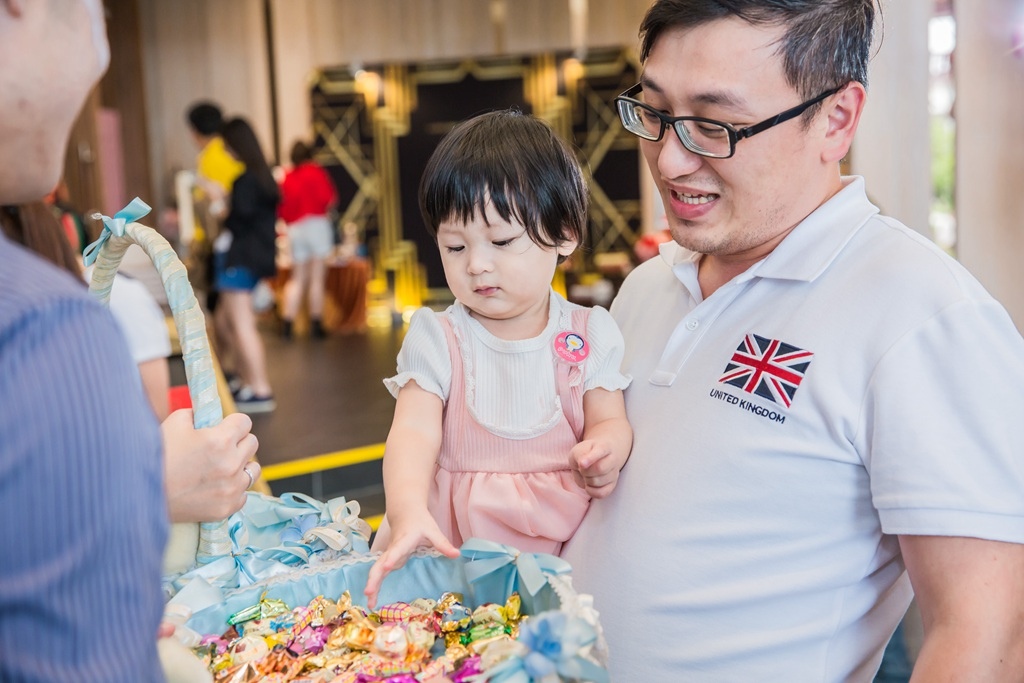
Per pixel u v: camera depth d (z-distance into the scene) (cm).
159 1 1024
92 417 54
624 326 138
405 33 1008
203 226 569
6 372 52
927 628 98
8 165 63
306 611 95
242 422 97
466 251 112
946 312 99
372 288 1023
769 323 113
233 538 109
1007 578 94
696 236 112
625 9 977
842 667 107
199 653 91
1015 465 95
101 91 995
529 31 994
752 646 107
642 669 112
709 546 110
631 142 980
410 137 1016
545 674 75
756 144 104
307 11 1015
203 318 97
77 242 296
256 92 1033
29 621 52
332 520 116
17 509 52
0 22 59
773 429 108
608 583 116
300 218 775
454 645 91
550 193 110
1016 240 299
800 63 102
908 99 373
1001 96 297
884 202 378
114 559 54
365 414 493
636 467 118
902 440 98
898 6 366
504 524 116
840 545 105
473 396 117
